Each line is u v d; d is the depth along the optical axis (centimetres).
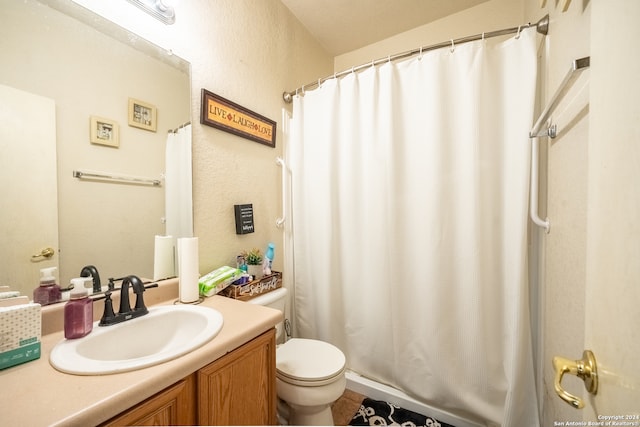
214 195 136
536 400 119
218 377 75
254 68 158
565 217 88
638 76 33
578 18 77
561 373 48
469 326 127
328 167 161
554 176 102
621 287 36
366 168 154
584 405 48
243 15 151
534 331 126
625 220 36
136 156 105
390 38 212
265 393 92
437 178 131
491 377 125
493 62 126
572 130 81
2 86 74
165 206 115
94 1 94
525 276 116
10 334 63
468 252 126
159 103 112
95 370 59
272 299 139
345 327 165
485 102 125
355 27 201
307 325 176
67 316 74
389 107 142
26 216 78
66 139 87
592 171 47
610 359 39
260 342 90
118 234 100
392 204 142
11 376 59
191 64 124
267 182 170
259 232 163
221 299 113
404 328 144
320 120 169
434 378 134
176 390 65
